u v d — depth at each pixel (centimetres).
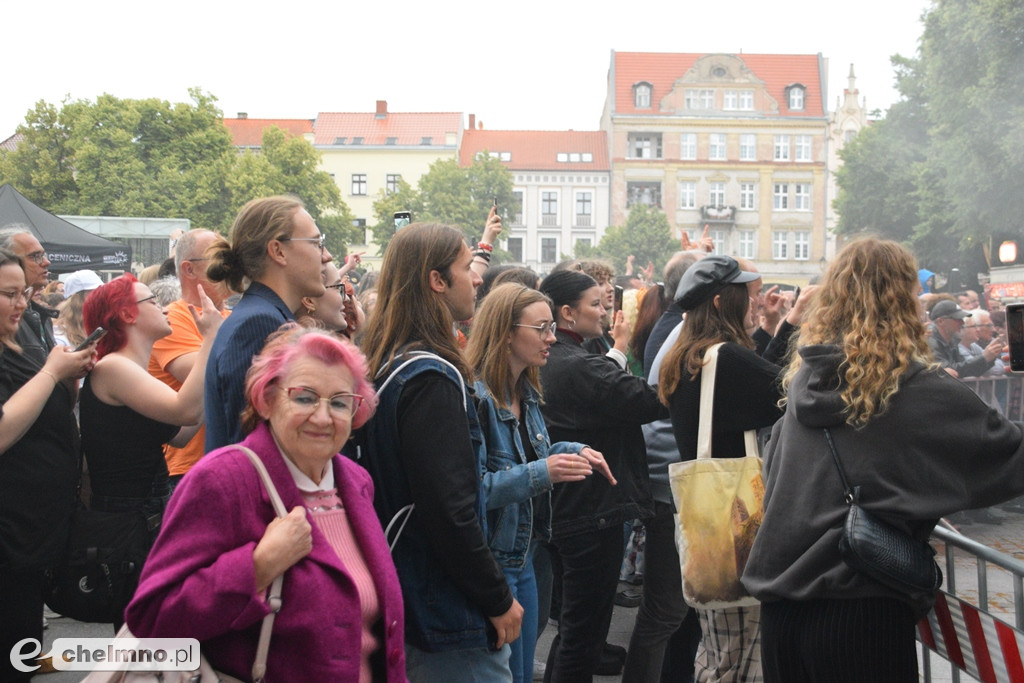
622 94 7125
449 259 253
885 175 3800
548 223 7181
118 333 324
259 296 243
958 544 281
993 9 2473
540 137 7450
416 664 240
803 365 248
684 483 311
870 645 225
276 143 4591
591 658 335
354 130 7431
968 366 763
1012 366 232
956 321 762
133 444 315
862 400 227
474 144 7438
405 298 251
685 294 335
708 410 323
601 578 335
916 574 221
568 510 336
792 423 247
